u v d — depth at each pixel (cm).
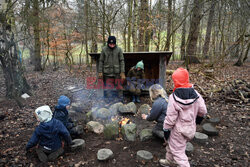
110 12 782
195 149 269
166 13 851
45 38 994
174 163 217
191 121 190
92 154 260
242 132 313
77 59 1495
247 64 1197
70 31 1014
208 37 1059
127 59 569
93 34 910
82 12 879
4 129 338
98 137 310
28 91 570
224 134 311
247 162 233
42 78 865
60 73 999
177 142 196
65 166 233
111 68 438
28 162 242
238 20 938
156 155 254
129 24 826
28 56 1825
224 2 781
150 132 301
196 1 777
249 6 784
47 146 242
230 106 430
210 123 354
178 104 187
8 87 528
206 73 747
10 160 246
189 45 1142
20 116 400
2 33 492
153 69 564
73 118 381
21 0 561
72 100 502
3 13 478
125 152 264
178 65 1134
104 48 428
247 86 502
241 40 974
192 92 191
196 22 912
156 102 260
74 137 305
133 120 376
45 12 773
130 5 815
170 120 190
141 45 837
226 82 668
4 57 509
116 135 301
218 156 250
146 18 858
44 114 235
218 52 978
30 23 611
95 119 369
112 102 477
